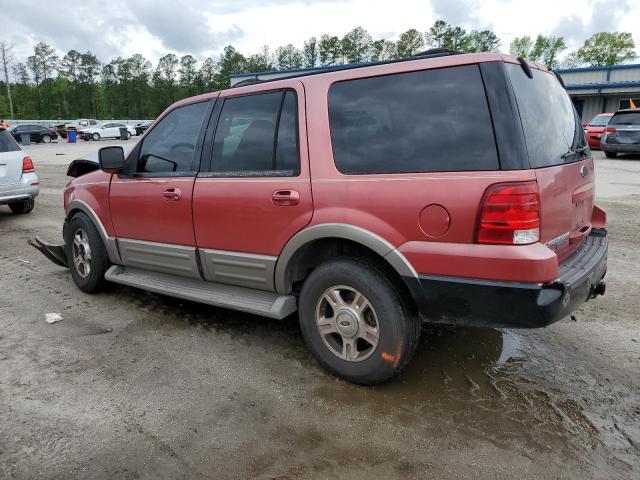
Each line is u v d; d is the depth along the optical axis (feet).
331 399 9.56
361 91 9.54
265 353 11.53
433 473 7.57
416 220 8.64
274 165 10.54
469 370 10.56
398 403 9.39
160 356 11.42
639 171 42.57
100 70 383.24
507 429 8.57
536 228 8.05
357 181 9.27
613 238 21.02
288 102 10.48
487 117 8.23
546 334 12.29
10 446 8.25
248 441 8.36
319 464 7.79
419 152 8.77
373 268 9.41
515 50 273.54
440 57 8.87
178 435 8.54
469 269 8.26
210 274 12.01
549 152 8.89
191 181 11.87
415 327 9.45
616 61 268.82
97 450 8.15
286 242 10.30
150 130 13.32
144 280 13.66
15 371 10.75
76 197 15.07
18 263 19.33
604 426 8.63
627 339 11.94
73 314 13.99
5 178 27.22
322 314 10.34
